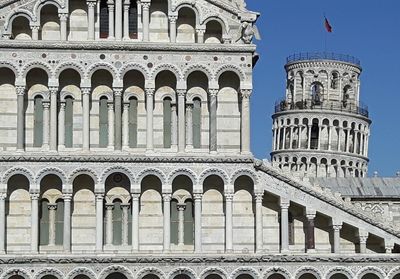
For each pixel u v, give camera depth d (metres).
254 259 80.88
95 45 81.44
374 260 81.88
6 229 80.69
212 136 82.00
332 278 82.38
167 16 84.12
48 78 81.44
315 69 192.12
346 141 190.00
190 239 82.56
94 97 82.62
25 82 81.06
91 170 80.75
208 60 82.38
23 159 80.06
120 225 82.06
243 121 82.19
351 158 189.62
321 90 192.12
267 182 82.19
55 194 81.62
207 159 81.44
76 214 81.50
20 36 82.94
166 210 81.12
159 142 82.81
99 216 80.62
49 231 81.44
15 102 81.81
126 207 82.06
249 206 82.75
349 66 192.88
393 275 81.88
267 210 83.12
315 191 82.25
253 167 81.94
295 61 193.62
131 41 81.81
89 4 82.56
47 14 83.31
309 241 81.94
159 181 82.31
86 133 81.25
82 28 83.38
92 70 81.50
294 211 83.56
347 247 83.69
